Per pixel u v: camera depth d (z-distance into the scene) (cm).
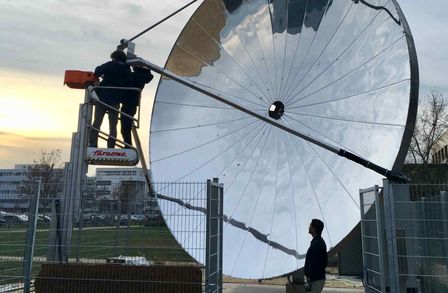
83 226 997
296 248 985
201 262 975
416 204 855
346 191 960
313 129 1097
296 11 1224
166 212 1097
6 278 995
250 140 1203
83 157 1085
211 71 1293
